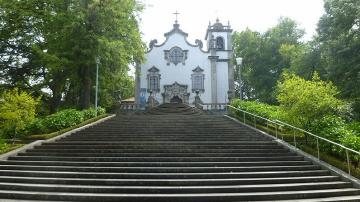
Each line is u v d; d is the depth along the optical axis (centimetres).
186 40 4922
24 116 1819
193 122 2284
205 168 1252
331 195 1088
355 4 2650
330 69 2725
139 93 4703
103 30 2769
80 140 1745
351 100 2439
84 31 2620
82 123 2178
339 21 2797
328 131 1473
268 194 1044
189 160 1362
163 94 4744
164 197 1011
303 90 1608
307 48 3912
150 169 1241
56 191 1076
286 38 5450
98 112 2670
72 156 1417
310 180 1197
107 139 1755
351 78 2572
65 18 2655
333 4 2872
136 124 2175
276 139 1720
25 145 1571
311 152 1487
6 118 1766
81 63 2677
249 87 6222
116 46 2691
